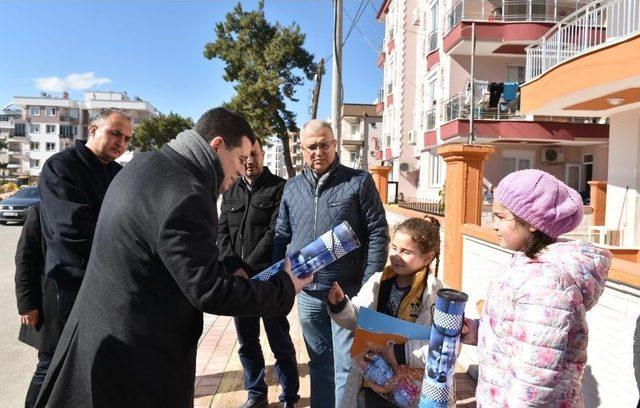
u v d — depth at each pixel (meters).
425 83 21.27
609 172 9.98
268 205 3.35
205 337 4.82
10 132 80.31
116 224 1.62
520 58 17.91
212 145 1.77
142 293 1.61
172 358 1.68
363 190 2.72
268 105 29.34
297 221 2.83
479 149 4.62
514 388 1.41
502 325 1.51
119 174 1.76
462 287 4.54
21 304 2.76
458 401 3.31
